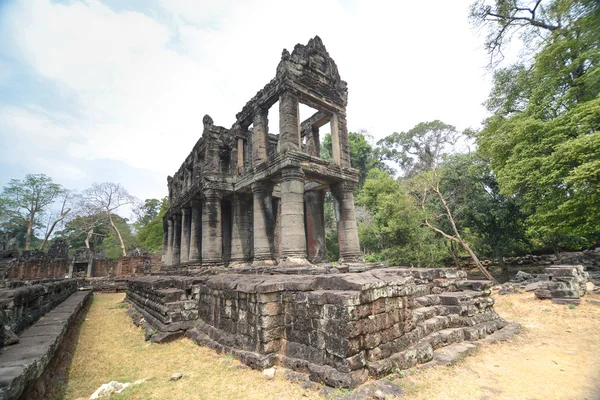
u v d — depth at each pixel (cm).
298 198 1248
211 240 1678
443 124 5531
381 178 3212
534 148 1572
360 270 1191
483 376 605
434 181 2792
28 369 409
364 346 566
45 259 3581
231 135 1908
